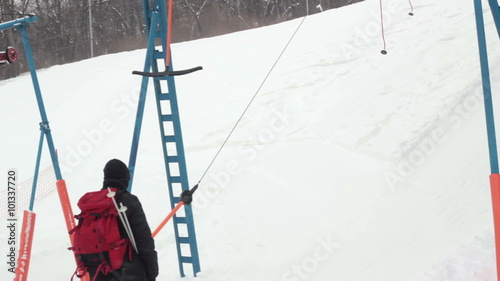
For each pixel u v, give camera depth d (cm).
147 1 526
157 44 2369
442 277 438
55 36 3369
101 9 3541
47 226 707
